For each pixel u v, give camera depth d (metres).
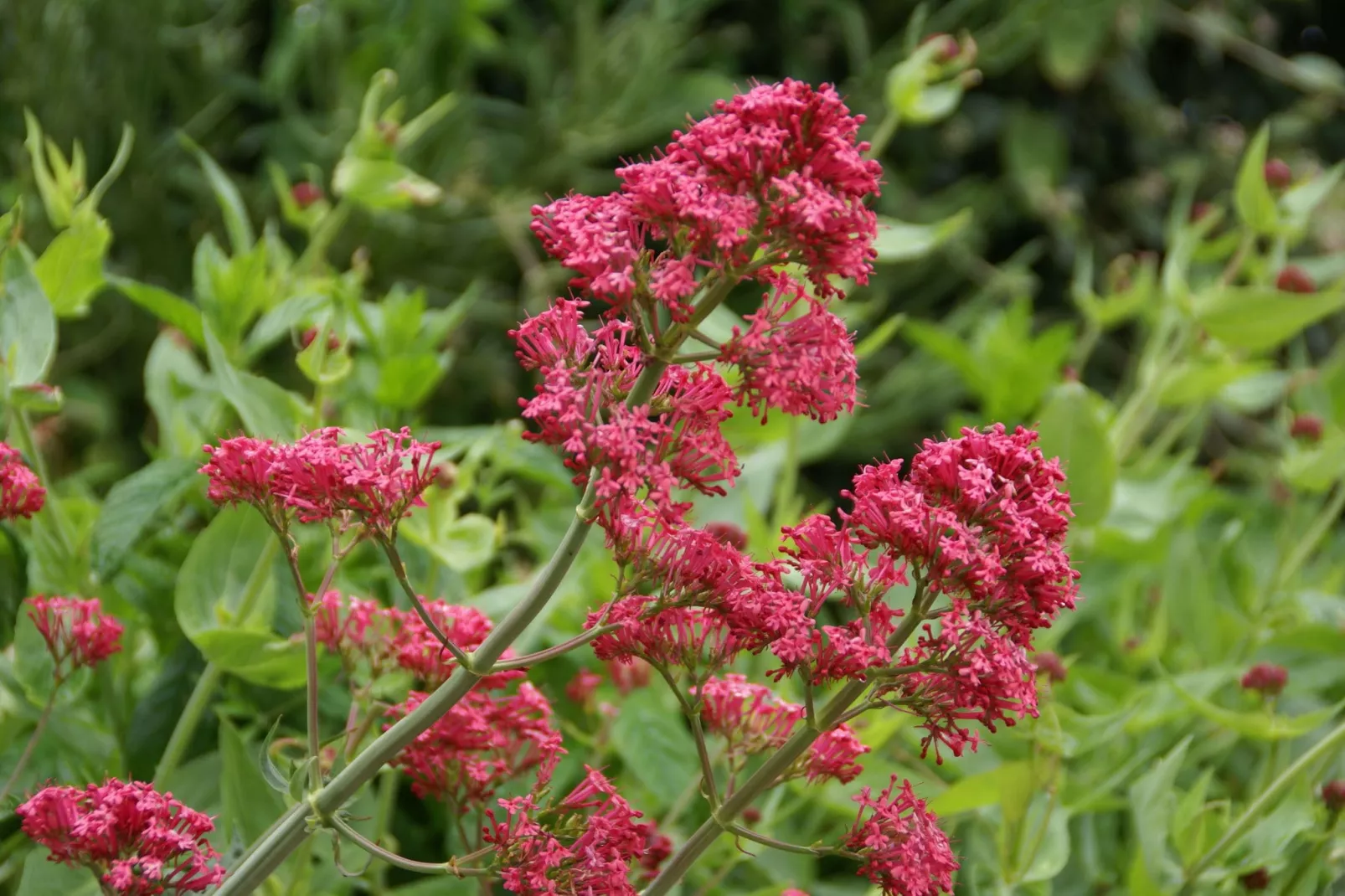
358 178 1.64
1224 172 4.18
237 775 1.36
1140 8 4.06
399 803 1.53
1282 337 1.78
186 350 1.68
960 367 2.30
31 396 1.41
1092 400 1.88
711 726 1.30
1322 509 2.54
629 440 1.21
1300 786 1.45
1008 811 1.42
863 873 1.25
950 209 3.84
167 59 3.01
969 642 1.23
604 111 3.25
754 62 4.15
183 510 1.62
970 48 1.88
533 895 1.26
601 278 1.21
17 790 1.40
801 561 1.25
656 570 1.25
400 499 1.25
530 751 1.32
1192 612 1.66
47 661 1.38
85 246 1.47
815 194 1.20
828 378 1.22
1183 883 1.45
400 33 3.12
